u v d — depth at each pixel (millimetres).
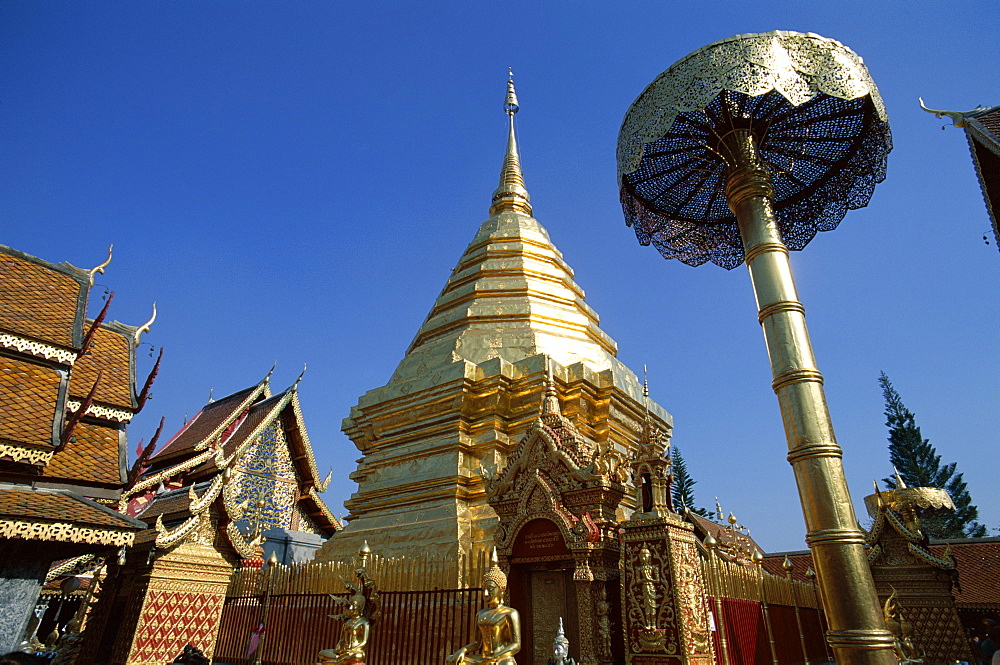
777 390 7949
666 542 8195
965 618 20328
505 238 20859
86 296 12109
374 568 11070
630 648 8055
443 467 14305
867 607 6652
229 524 14789
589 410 14898
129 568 13422
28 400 9984
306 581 12164
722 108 9648
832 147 11219
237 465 28312
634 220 12977
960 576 21641
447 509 13469
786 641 11016
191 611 12984
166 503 17125
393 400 16266
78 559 18125
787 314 8148
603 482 9250
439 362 16781
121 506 12445
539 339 16656
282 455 30734
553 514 9312
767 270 8523
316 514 31047
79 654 13469
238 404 32750
